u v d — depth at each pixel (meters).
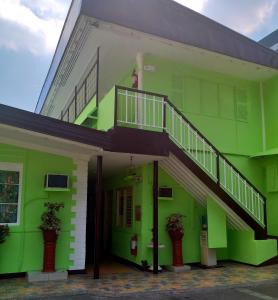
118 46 9.02
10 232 7.06
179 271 8.02
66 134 6.69
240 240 9.03
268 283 6.98
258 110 10.83
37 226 7.30
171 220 8.35
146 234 8.38
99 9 7.46
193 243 8.84
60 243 7.47
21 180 7.33
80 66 10.57
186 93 9.70
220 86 10.31
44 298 5.77
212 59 9.46
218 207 8.48
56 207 7.31
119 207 10.52
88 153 7.65
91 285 6.62
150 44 8.67
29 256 7.15
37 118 6.47
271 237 9.64
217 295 6.17
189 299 5.92
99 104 8.67
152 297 5.99
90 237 13.38
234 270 8.15
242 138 10.37
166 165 8.46
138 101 8.34
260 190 10.39
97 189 7.46
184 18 8.75
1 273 6.91
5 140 7.26
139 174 8.88
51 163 7.61
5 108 6.21
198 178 8.05
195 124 9.67
